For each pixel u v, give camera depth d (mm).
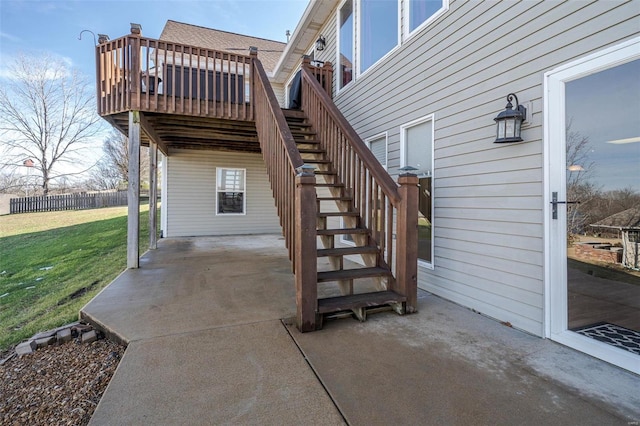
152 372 2098
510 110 2727
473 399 1821
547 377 2043
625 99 2174
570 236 2480
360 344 2516
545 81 2576
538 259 2650
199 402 1795
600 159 2314
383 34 4922
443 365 2195
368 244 3646
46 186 21375
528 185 2721
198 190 9719
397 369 2143
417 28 4086
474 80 3246
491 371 2117
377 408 1747
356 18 5648
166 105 5086
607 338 2330
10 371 2430
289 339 2602
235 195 10133
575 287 2463
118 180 24375
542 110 2600
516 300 2838
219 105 5430
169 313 3178
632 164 2176
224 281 4453
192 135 7215
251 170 10258
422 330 2789
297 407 1757
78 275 5926
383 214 3414
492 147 3053
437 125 3766
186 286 4188
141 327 2830
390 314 3164
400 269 3197
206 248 7406
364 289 4012
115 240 9195
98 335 2904
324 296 3742
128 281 4430
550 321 2572
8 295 5000
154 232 7227
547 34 2562
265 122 4625
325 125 4777
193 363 2217
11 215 14789
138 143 5086
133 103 4914
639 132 2129
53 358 2596
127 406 1754
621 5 2123
